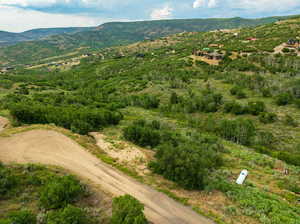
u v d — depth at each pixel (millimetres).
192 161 18844
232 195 17047
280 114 48062
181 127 46594
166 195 16594
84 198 14742
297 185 21531
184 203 15680
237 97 60938
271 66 81688
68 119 32094
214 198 16719
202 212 14727
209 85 71938
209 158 25406
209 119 47906
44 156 20844
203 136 38031
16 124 29531
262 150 35688
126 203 12352
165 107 62969
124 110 61594
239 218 14305
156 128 40156
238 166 26141
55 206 12914
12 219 10453
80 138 26438
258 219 14297
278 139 39500
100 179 18047
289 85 59844
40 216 11633
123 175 19016
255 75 70312
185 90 73188
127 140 29297
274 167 26859
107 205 14445
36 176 16078
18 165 17688
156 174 19688
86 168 19594
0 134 24656
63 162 20156
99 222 12570
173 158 19422
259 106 50219
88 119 34438
